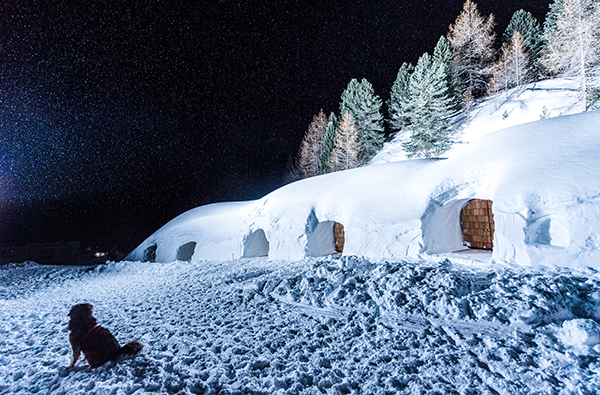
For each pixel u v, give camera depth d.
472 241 13.12
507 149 11.90
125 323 7.23
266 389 3.72
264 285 9.11
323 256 15.23
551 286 5.58
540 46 48.09
